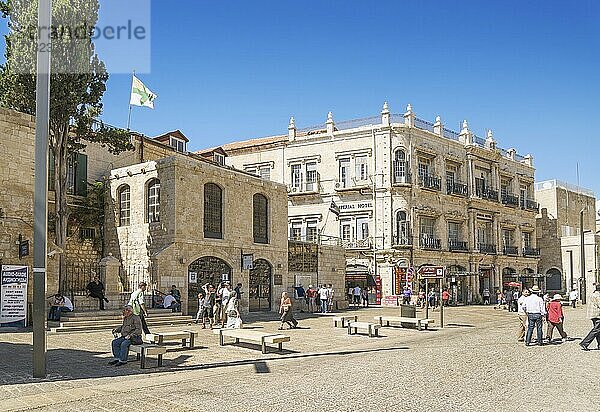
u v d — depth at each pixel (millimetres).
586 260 66062
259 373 13305
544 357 16188
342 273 42375
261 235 34812
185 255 29422
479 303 55250
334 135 52219
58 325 22344
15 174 22969
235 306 23484
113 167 34906
